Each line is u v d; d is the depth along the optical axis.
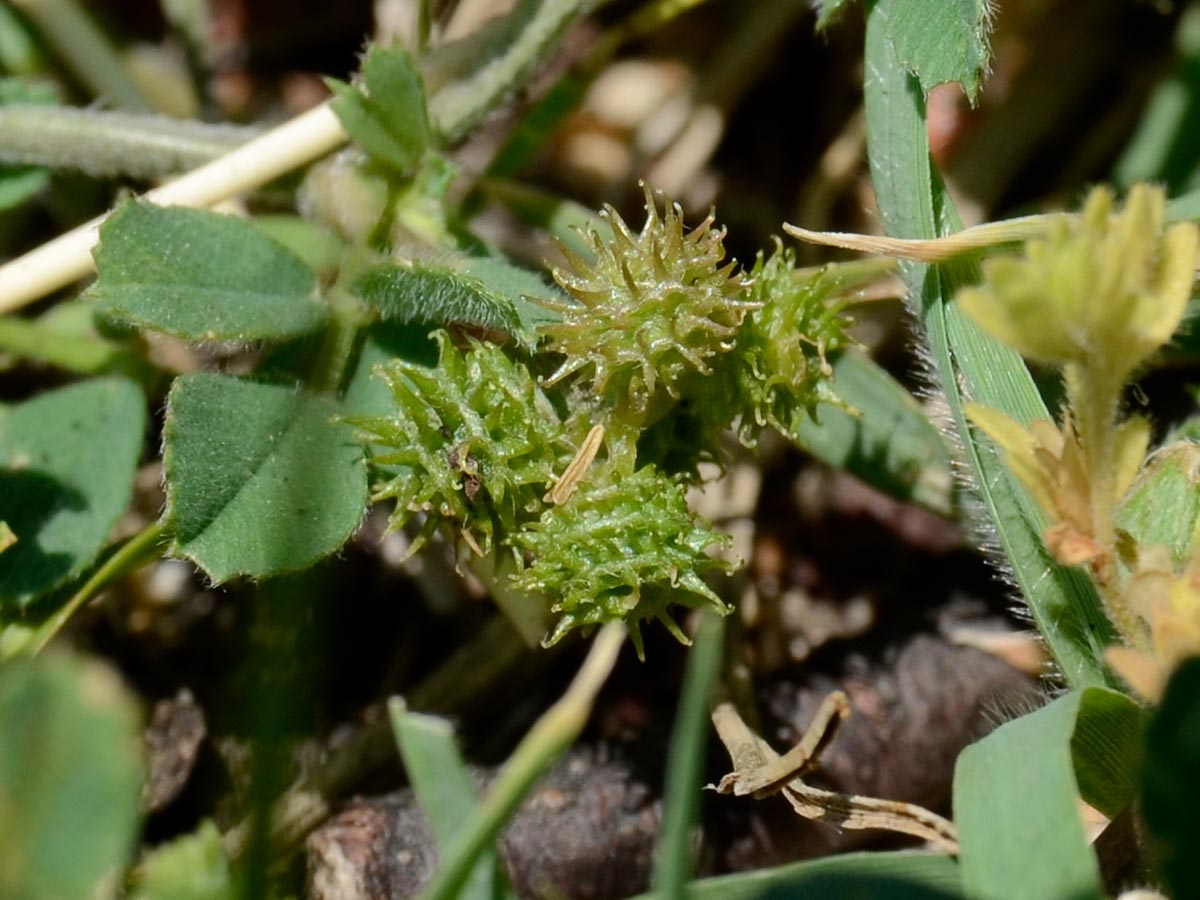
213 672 0.12
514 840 0.11
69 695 0.08
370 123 0.11
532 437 0.10
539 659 0.12
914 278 0.11
